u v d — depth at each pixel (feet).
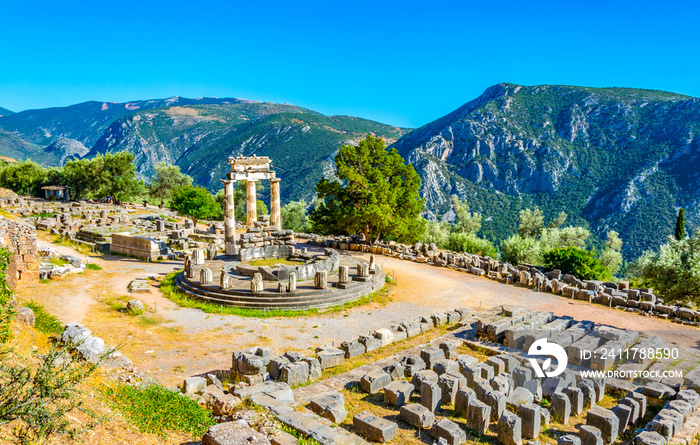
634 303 102.01
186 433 39.24
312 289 101.19
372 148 176.04
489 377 59.47
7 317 45.47
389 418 50.52
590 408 54.60
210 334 78.38
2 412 27.63
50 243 157.38
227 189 138.62
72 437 30.14
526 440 46.88
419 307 101.45
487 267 139.64
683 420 49.44
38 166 341.21
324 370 65.16
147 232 177.06
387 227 169.27
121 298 95.86
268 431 39.58
